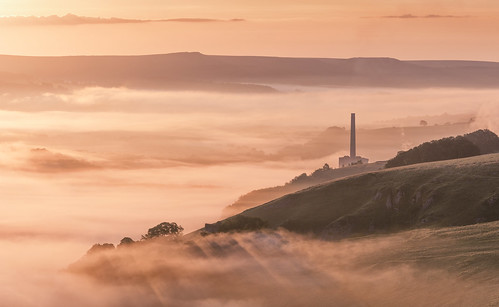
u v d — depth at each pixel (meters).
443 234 124.50
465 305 82.69
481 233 118.38
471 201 162.50
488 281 89.81
